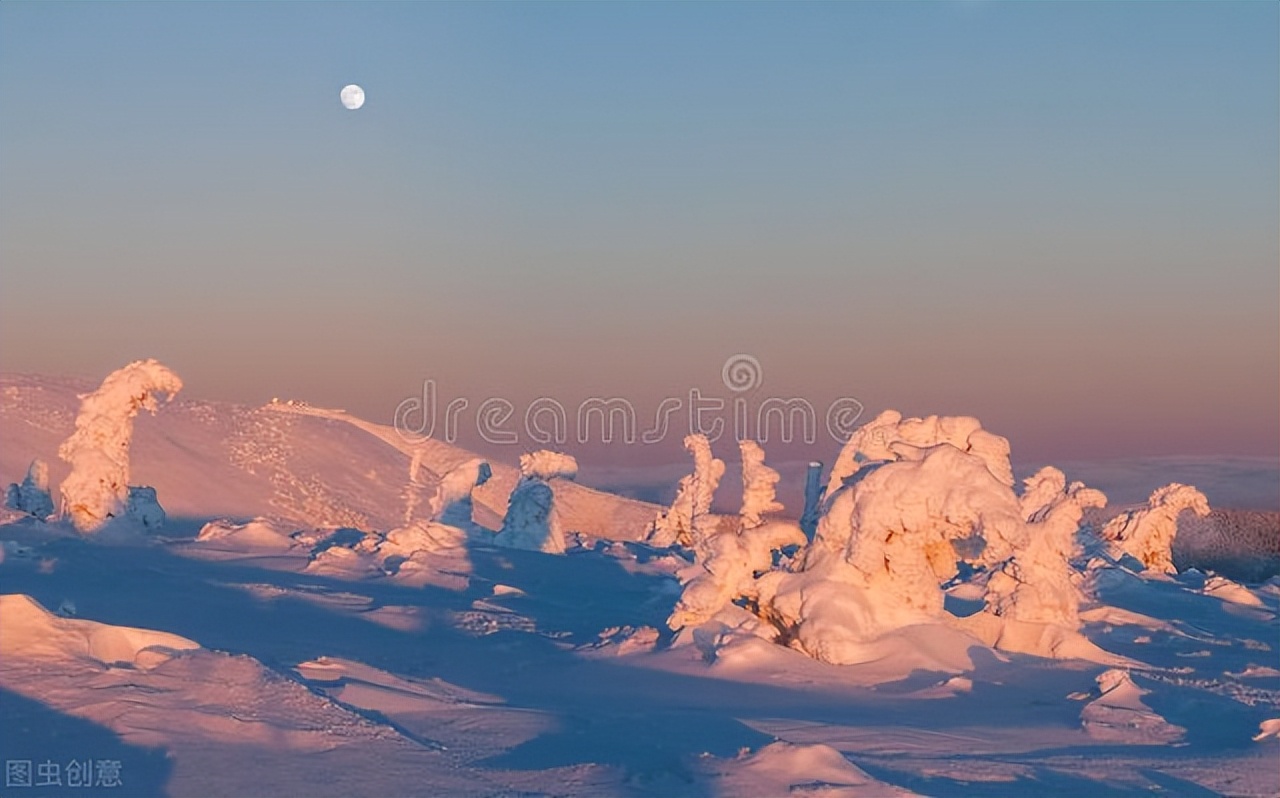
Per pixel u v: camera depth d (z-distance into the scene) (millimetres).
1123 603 29656
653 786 9102
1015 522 16516
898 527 17234
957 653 17031
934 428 20250
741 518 30391
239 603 21172
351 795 8312
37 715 9352
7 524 30031
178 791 8062
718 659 16312
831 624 16938
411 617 20406
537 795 8703
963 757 11414
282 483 58188
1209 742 12570
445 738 10484
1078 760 11383
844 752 11336
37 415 56906
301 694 10500
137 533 32094
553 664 16344
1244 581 37094
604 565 33375
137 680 10445
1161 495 39219
